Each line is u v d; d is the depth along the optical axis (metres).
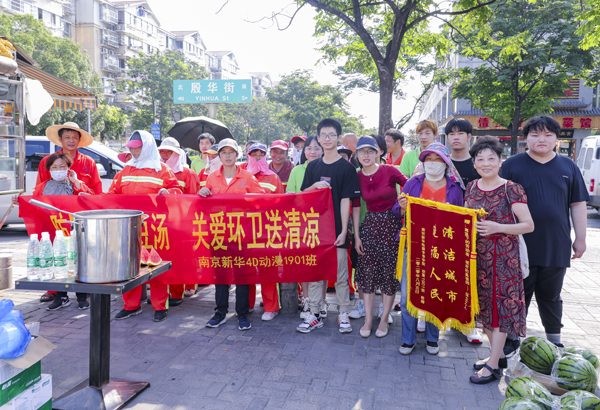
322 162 4.31
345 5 10.30
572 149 23.33
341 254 4.25
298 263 4.31
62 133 4.97
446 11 9.09
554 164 3.50
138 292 4.57
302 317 4.53
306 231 4.30
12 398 2.35
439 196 3.59
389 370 3.45
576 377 2.88
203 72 43.50
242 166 5.05
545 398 2.60
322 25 10.99
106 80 55.47
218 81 22.25
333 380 3.29
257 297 5.43
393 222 3.99
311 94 37.47
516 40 13.11
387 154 6.15
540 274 3.60
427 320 3.53
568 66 15.05
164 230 4.41
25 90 3.81
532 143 3.48
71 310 4.82
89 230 2.63
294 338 4.09
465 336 4.18
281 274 4.35
